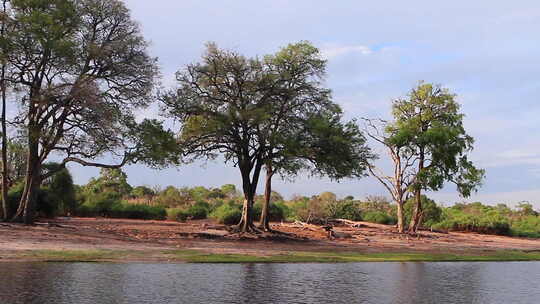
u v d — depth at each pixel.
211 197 81.38
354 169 38.00
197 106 34.66
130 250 24.45
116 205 49.41
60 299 12.98
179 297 14.16
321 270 22.23
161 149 32.50
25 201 32.34
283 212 55.78
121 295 13.95
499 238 57.88
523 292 17.92
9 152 41.81
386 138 50.62
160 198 63.28
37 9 31.41
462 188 49.91
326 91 37.03
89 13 33.38
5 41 29.73
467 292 17.62
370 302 14.89
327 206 62.38
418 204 50.56
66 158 32.88
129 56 33.81
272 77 35.03
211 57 35.12
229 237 34.09
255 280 18.06
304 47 36.38
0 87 30.81
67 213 45.56
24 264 18.67
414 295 16.47
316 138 35.53
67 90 31.08
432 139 48.22
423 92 50.06
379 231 50.72
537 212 90.31
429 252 35.06
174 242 29.56
